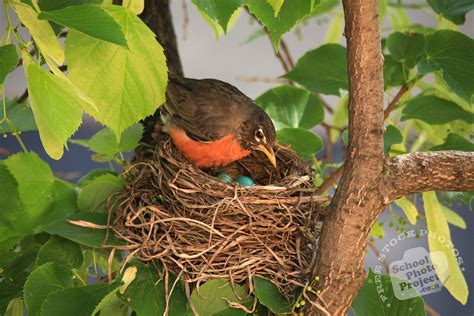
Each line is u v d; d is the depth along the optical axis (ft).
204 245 14.02
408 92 18.84
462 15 17.31
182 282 13.75
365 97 12.82
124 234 14.42
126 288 13.43
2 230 14.66
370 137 12.90
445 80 16.34
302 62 17.79
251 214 14.48
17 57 10.89
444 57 16.51
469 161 12.83
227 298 13.74
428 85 18.74
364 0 12.43
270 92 18.56
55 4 11.91
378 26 12.63
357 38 12.64
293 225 14.70
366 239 13.28
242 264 13.96
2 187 13.48
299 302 13.42
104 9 11.60
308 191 15.53
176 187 14.76
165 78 11.89
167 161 15.46
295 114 18.52
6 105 15.70
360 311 14.12
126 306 13.69
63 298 12.67
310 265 13.98
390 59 17.35
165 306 13.35
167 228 14.30
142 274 13.71
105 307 13.51
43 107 10.71
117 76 11.73
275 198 14.90
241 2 11.31
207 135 17.57
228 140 17.89
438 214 16.03
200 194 14.84
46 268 13.58
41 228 14.74
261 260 14.10
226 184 14.94
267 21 11.52
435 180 12.89
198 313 13.53
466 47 16.46
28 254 15.28
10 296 14.37
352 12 12.59
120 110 11.83
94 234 14.49
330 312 13.39
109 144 16.61
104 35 10.50
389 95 17.80
